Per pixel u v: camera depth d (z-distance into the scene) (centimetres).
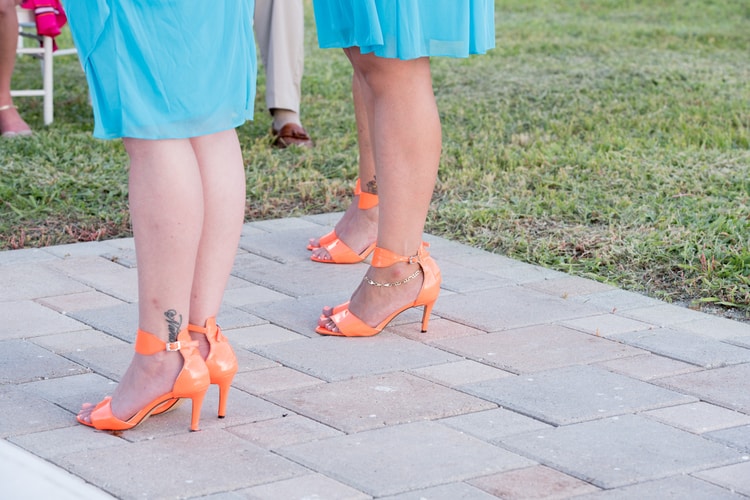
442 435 264
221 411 274
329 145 655
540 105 790
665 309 371
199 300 270
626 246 441
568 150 620
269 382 301
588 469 245
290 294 388
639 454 254
